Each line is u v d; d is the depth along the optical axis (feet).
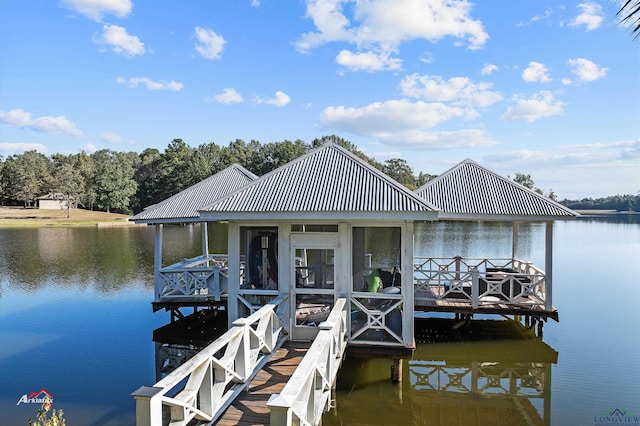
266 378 19.67
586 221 250.78
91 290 56.24
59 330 39.68
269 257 26.27
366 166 26.14
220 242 106.11
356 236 24.40
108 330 39.78
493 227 153.79
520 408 24.76
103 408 24.12
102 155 301.84
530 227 154.10
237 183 40.27
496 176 37.58
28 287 57.88
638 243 118.73
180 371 13.32
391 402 25.22
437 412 24.39
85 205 238.89
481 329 39.09
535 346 34.91
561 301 50.67
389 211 22.22
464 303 35.58
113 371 29.78
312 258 25.64
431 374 29.73
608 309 46.85
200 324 39.09
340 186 24.79
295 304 24.98
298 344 24.17
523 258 78.79
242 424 15.67
